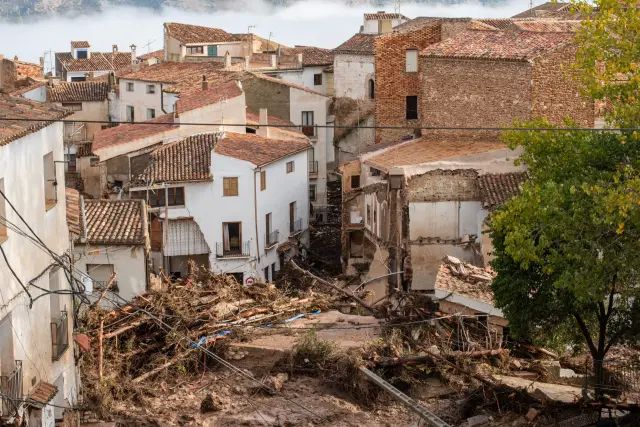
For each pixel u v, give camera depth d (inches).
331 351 1448.1
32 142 1138.7
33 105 1220.5
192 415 1343.5
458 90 2314.2
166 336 1485.0
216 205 2645.2
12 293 1055.6
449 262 1664.6
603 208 1165.7
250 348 1486.2
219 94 3034.0
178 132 2928.2
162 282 2007.9
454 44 2364.7
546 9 3870.6
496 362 1435.8
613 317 1326.3
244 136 2834.6
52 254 1160.8
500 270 1290.6
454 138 2338.8
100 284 1771.7
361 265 2411.4
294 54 4116.6
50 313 1208.2
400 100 2970.0
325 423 1328.7
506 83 2241.6
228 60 3914.9
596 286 1184.8
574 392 1343.5
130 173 2876.5
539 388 1355.8
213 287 1720.0
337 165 3607.3
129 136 2942.9
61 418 1224.2
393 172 2146.9
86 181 3440.0
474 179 2124.8
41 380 1155.3
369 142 3567.9
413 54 2945.4
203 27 4367.6
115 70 5004.9
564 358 1478.8
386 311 1651.1
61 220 1266.0
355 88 3563.0
